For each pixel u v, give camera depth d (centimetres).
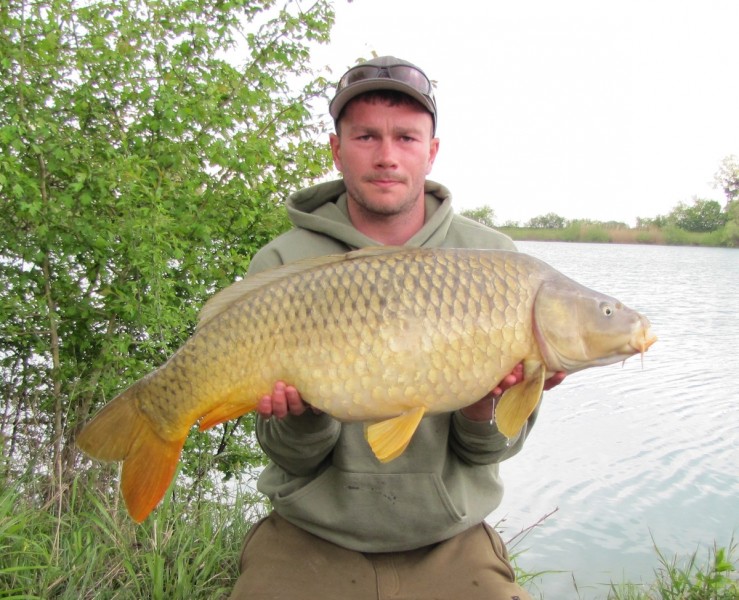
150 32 386
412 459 209
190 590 243
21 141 329
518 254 184
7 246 341
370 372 173
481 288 176
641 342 180
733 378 818
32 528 267
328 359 174
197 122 387
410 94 216
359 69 220
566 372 184
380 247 185
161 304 342
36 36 350
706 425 637
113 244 341
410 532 210
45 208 328
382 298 173
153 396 188
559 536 422
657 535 421
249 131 416
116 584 247
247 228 409
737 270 2289
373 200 223
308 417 195
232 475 411
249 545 221
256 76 417
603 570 381
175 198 376
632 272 2022
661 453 563
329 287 176
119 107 377
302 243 229
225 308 183
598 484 500
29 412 355
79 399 362
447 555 211
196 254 371
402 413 176
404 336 172
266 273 190
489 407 199
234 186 381
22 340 354
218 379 181
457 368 174
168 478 188
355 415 177
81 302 352
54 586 233
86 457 345
